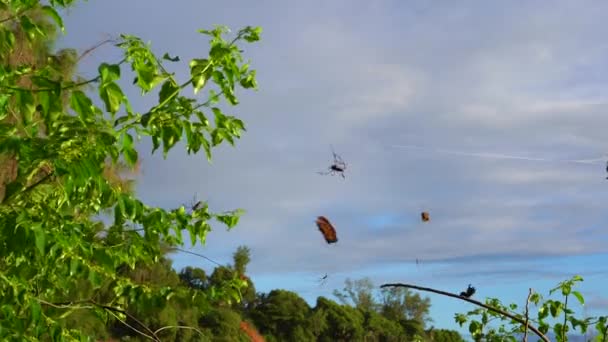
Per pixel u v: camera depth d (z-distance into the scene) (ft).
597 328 12.42
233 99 11.28
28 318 9.99
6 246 8.92
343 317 123.65
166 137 10.60
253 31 11.65
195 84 10.90
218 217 12.85
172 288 12.79
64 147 8.88
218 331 73.92
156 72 10.71
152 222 11.51
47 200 11.18
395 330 81.00
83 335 12.80
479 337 13.70
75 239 9.93
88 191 10.61
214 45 10.98
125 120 10.01
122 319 12.88
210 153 11.21
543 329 12.76
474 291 9.62
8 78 9.24
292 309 130.11
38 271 11.20
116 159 9.77
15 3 9.78
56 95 8.05
